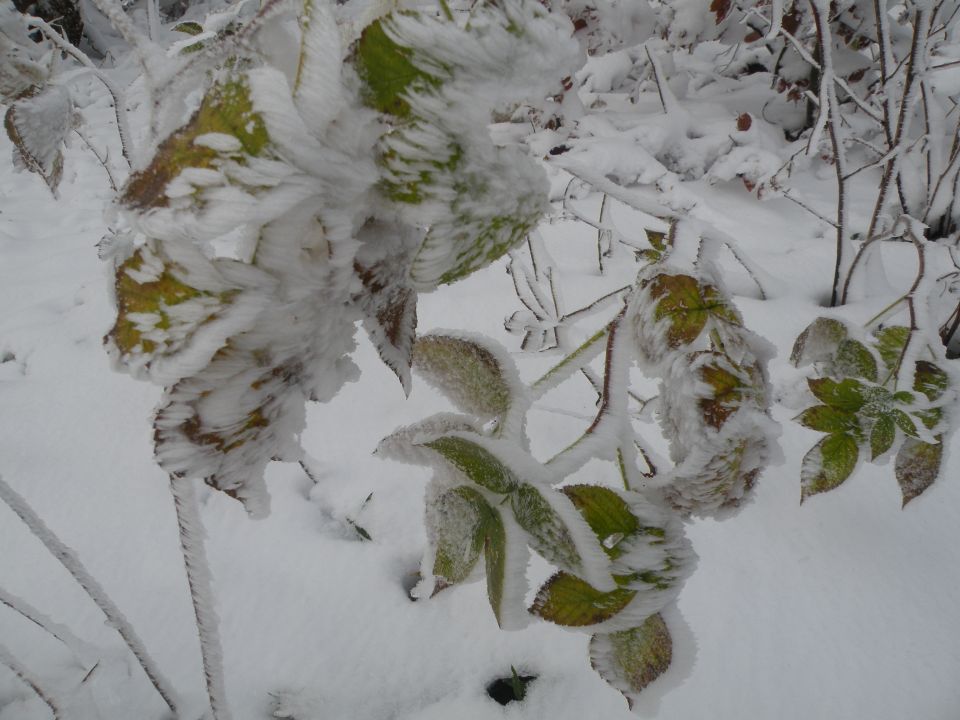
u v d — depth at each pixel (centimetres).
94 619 97
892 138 161
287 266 26
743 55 330
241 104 25
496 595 32
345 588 100
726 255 193
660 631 37
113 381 154
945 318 147
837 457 74
